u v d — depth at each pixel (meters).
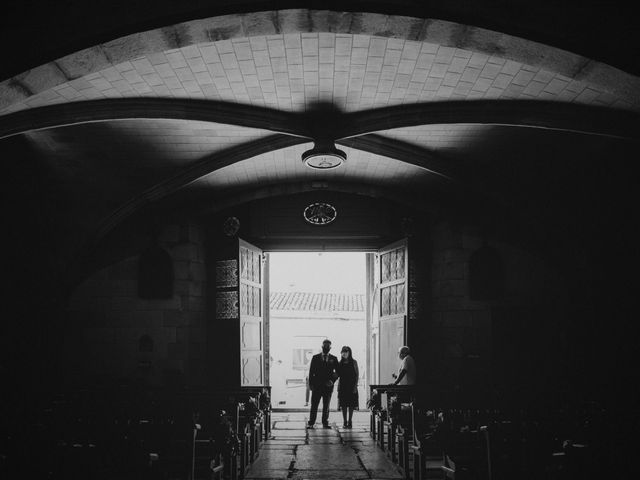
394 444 9.24
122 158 11.12
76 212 12.27
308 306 25.92
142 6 6.38
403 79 8.52
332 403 20.42
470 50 6.96
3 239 11.88
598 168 10.88
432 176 12.74
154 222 13.67
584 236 12.38
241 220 14.48
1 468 4.29
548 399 8.19
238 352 13.68
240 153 11.11
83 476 4.37
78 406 7.54
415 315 13.92
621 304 12.19
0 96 6.74
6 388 11.24
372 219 14.46
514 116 9.07
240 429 8.62
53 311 12.56
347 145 11.13
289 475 8.32
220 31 6.66
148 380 13.28
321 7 6.36
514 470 4.84
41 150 10.59
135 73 8.07
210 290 14.23
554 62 6.91
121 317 13.46
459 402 7.84
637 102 7.31
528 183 11.88
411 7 6.41
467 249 13.71
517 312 13.42
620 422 5.32
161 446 5.74
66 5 6.43
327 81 8.59
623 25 6.42
